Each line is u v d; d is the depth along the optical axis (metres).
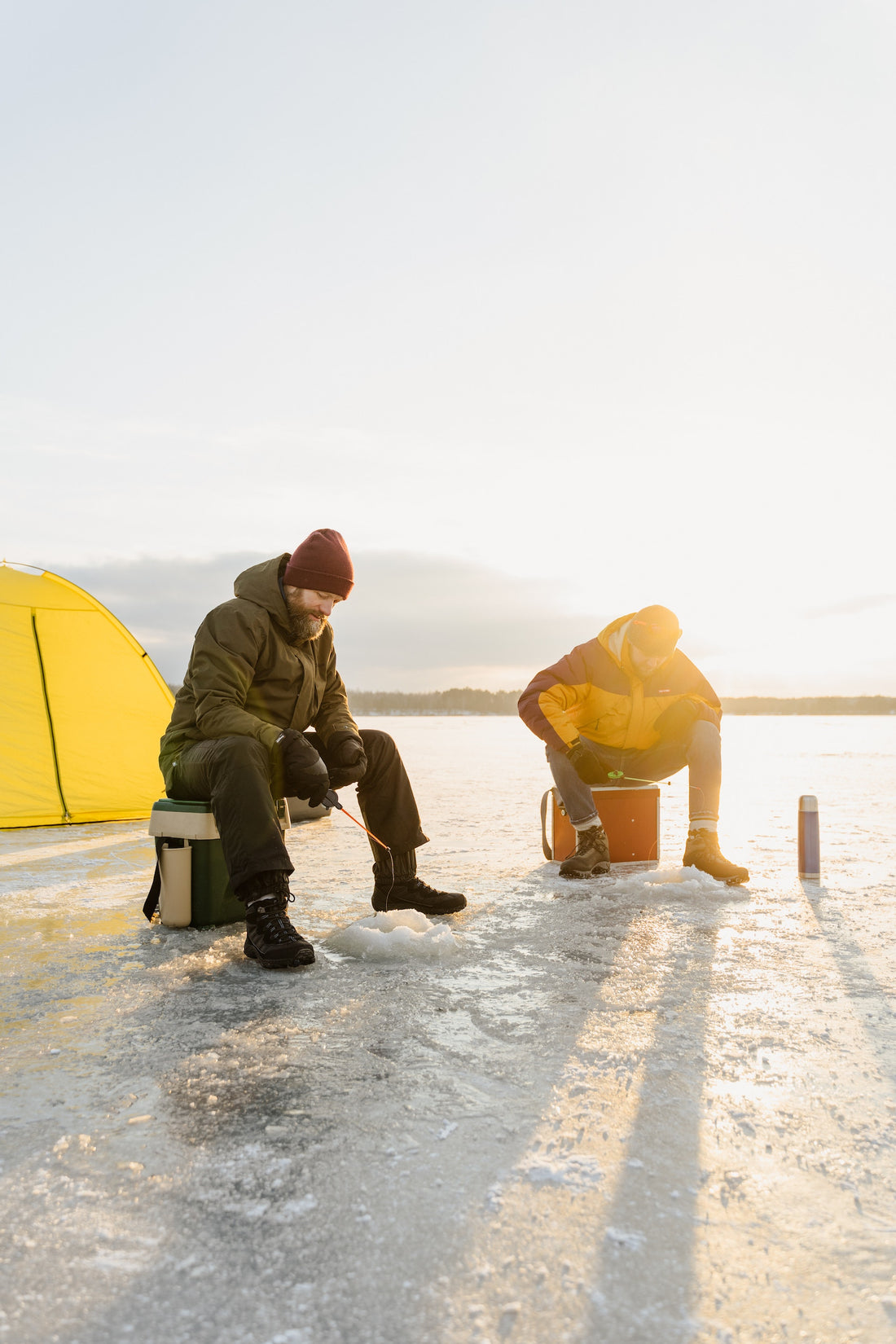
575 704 4.36
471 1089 1.68
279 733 2.71
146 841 5.32
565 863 4.04
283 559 3.17
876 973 2.47
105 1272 1.12
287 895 2.63
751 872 4.15
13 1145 1.46
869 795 8.11
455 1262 1.14
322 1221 1.23
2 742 6.08
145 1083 1.71
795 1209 1.27
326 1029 2.01
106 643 6.65
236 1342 0.99
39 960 2.63
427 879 4.00
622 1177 1.36
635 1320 1.03
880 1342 1.00
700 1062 1.82
